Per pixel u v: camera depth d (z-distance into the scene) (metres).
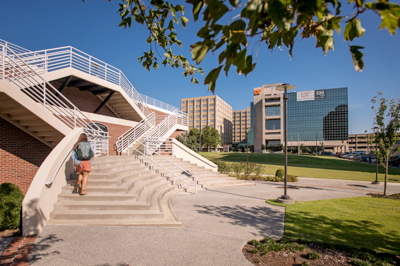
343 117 117.62
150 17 3.87
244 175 18.34
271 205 8.56
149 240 4.84
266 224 6.19
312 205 8.70
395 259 4.15
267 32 1.90
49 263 3.77
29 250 4.23
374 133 12.57
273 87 112.50
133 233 5.21
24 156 10.60
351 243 4.93
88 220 5.85
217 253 4.31
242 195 10.56
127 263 3.84
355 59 1.61
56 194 6.35
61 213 5.83
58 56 12.26
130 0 3.62
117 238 4.89
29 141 10.74
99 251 4.25
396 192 12.80
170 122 18.62
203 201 8.99
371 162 43.31
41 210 5.37
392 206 8.74
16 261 3.81
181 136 27.94
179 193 10.57
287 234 5.41
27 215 5.00
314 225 6.18
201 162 15.62
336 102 119.56
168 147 16.95
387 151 11.40
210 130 90.19
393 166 35.59
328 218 6.90
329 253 4.37
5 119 10.10
